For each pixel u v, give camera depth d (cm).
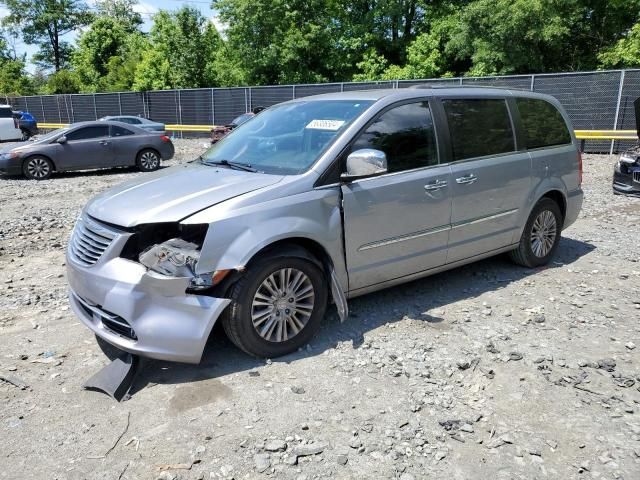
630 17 2411
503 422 301
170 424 294
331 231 374
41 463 264
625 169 939
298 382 337
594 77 1638
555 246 575
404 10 2973
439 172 439
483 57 2280
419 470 262
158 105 2778
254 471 259
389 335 404
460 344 391
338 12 3125
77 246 363
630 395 328
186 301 324
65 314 441
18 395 322
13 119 2319
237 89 2452
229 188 359
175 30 3353
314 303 375
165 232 352
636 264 579
